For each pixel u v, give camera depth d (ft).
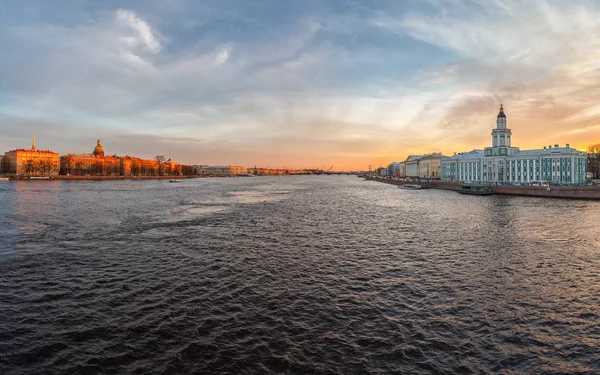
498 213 179.11
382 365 42.34
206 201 251.60
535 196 283.79
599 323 52.95
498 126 410.93
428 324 52.47
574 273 76.54
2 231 121.60
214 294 63.46
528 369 41.83
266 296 62.69
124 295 62.69
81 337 47.93
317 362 42.75
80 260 84.89
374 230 129.18
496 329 51.06
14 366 41.37
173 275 73.87
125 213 173.99
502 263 84.17
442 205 223.51
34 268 78.07
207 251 94.94
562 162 343.05
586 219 155.43
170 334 48.91
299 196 310.65
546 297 62.85
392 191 387.14
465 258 88.79
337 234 121.08
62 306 57.77
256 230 128.47
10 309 56.44
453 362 43.04
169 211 185.68
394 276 74.18
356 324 52.37
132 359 43.04
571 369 41.83
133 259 86.12
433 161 595.06
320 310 57.06
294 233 122.72
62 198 250.98
